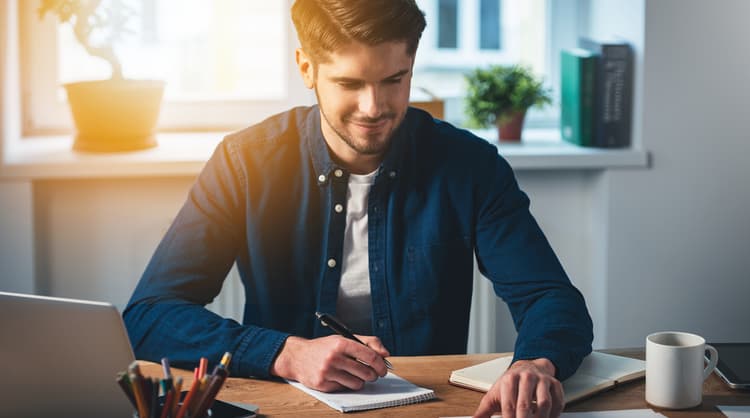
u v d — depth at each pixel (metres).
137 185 2.66
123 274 2.69
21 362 1.20
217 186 1.76
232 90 2.86
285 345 1.45
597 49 2.64
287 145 1.76
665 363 1.32
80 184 2.64
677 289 2.71
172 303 1.58
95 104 2.54
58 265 2.67
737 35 2.60
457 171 1.73
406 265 1.73
